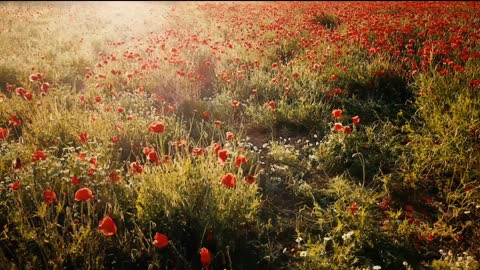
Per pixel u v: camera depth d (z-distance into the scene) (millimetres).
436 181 4062
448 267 2908
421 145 4461
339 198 3861
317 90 6113
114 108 5324
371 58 7242
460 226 3496
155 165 3666
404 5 13664
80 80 7055
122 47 8906
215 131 5203
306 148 4824
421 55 7082
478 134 4410
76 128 4668
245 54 8055
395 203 3846
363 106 5820
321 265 2943
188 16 13656
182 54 7867
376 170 4371
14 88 6371
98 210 3414
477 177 3896
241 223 3359
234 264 3078
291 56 8305
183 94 5977
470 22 9406
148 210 3266
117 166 4125
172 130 4906
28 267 2676
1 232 3076
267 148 4965
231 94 6273
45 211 3113
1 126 4910
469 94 5016
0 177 3557
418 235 3342
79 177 3428
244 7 15945
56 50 8711
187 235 3223
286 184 4184
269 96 6258
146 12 16172
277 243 3346
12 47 8555
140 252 2963
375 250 3227
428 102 5344
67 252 2877
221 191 3430
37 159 3363
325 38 8141
